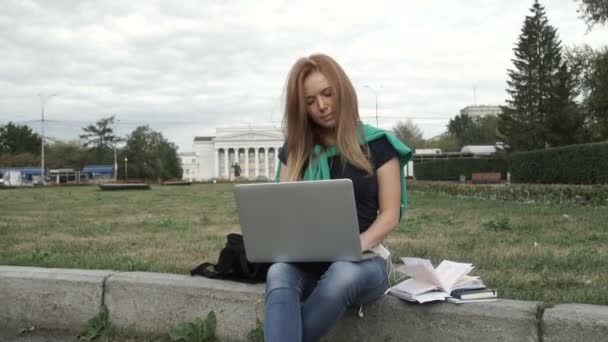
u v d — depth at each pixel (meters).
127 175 92.75
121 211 14.37
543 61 44.38
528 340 2.36
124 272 3.33
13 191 37.69
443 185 23.17
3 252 5.77
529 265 4.41
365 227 2.49
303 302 2.39
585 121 41.38
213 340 2.92
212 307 2.96
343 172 2.47
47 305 3.32
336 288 2.17
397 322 2.60
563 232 7.00
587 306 2.41
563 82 42.53
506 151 46.59
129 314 3.16
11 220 11.20
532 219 9.10
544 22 44.94
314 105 2.47
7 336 3.22
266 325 2.14
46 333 3.27
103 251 5.77
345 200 2.17
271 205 2.29
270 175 110.00
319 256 2.32
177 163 101.88
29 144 105.75
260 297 2.84
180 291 3.03
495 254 5.04
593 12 25.19
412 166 52.59
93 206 17.06
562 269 4.21
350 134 2.44
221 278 3.11
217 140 109.62
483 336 2.44
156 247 6.13
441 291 2.56
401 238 6.62
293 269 2.34
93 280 3.23
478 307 2.46
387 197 2.46
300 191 2.22
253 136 108.75
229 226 9.24
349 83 2.48
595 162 13.80
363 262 2.35
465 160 34.72
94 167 93.19
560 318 2.30
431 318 2.53
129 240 6.95
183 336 2.92
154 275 3.23
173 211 14.10
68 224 10.02
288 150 2.62
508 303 2.47
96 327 3.17
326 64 2.46
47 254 5.05
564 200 13.16
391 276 3.54
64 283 3.28
